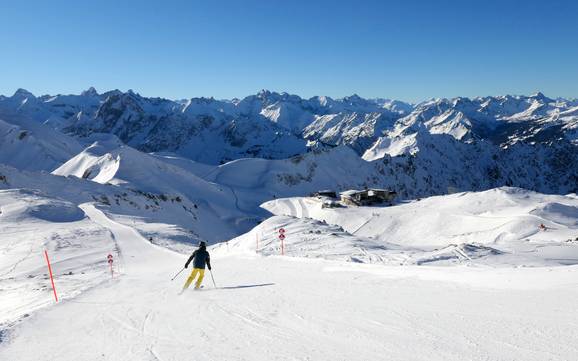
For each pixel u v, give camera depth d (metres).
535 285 10.14
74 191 124.94
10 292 24.27
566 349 6.08
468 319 7.98
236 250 39.97
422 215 115.62
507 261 26.75
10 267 37.91
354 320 8.74
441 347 6.70
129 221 80.88
